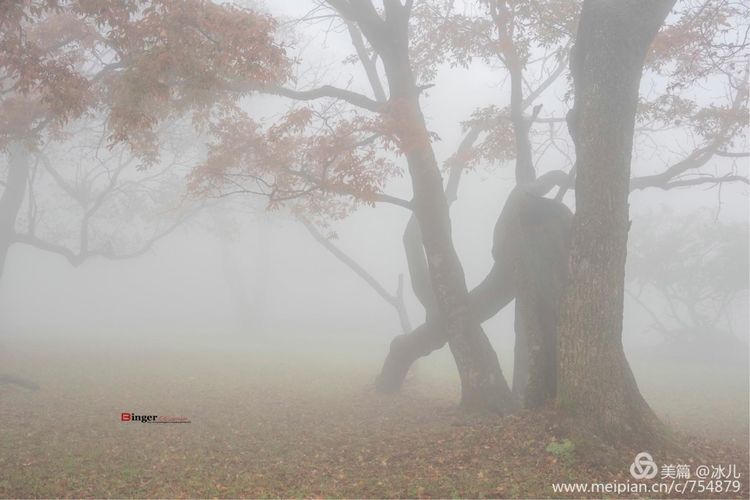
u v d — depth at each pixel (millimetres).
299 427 13000
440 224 14039
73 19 14695
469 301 14336
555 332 11391
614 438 9242
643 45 10055
